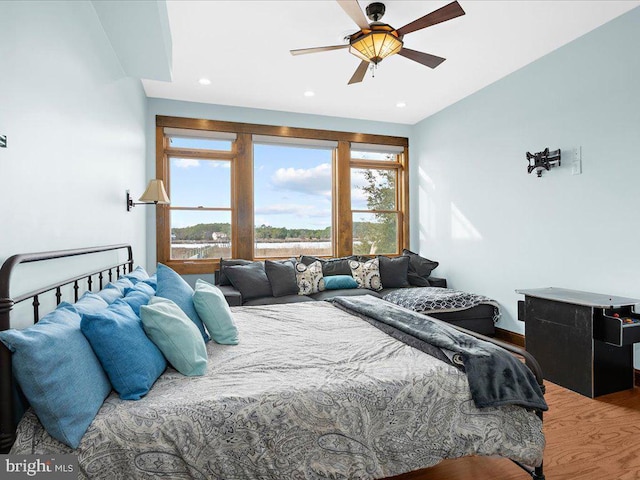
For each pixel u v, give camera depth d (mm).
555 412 2373
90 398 1146
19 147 1269
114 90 2598
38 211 1409
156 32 2346
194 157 4641
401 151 5520
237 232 4750
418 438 1391
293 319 2518
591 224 3043
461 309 3910
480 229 4277
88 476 1063
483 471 1791
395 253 5578
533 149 3568
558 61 3291
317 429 1295
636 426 2193
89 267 2031
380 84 4062
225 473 1179
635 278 2732
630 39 2736
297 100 4523
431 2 2605
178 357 1484
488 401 1442
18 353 994
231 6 2609
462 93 4352
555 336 2871
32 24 1368
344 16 2740
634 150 2729
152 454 1125
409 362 1616
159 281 2010
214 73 3727
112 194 2547
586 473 1750
